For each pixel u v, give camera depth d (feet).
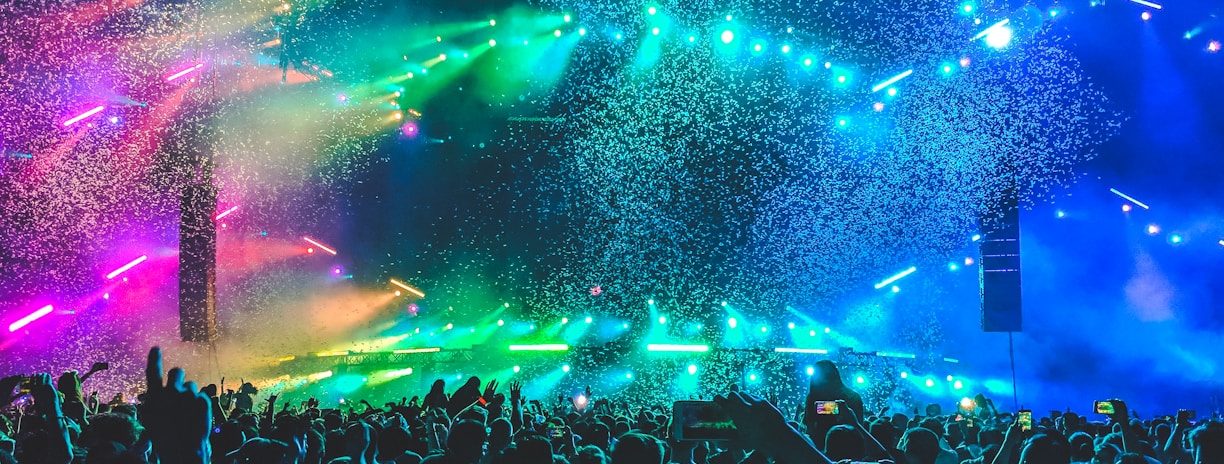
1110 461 17.76
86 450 14.28
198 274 60.18
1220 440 12.78
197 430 8.48
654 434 22.88
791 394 77.41
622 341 84.07
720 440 8.84
